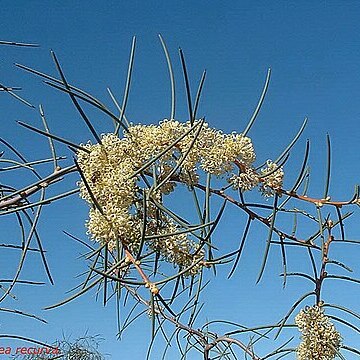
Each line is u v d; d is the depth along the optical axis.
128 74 0.43
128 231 0.39
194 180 0.44
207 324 0.66
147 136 0.43
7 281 0.55
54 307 0.36
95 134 0.39
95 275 0.47
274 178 0.44
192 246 0.44
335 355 0.49
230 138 0.44
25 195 0.45
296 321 0.50
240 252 0.45
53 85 0.37
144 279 0.35
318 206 0.45
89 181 0.41
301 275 0.49
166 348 0.66
